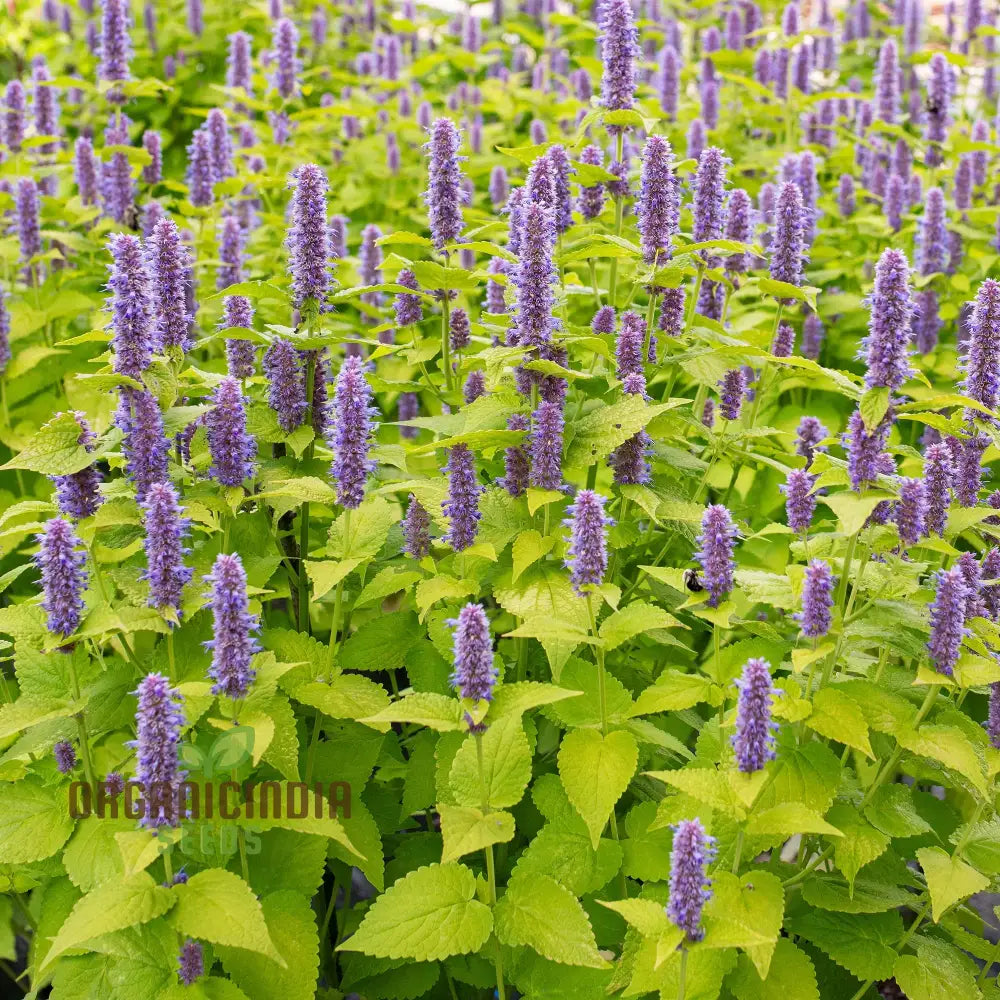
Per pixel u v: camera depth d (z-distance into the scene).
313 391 1.08
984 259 1.77
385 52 2.73
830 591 0.88
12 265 1.73
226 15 2.95
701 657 1.31
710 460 1.30
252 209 1.93
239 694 0.85
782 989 0.89
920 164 2.24
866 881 0.98
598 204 1.28
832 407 1.61
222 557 0.84
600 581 0.91
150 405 0.94
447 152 1.09
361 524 1.01
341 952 1.08
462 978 0.98
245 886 0.83
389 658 1.03
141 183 1.96
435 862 1.04
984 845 0.95
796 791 0.90
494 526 1.00
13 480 1.56
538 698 0.85
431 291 1.21
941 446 0.96
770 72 2.46
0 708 0.89
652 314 1.12
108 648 1.31
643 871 0.95
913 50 2.73
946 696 1.04
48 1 2.87
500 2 3.33
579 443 0.98
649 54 3.13
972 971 0.98
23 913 1.19
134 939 0.89
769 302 1.58
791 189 1.23
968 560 0.95
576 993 0.92
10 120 1.88
